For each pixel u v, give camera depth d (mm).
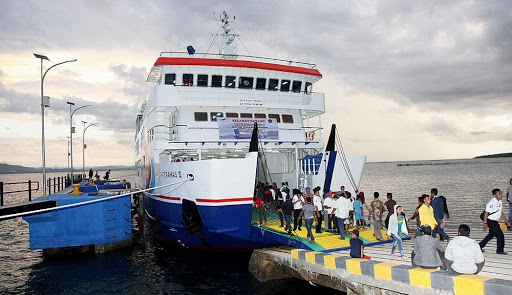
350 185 17938
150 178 22391
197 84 19391
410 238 14266
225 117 19750
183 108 19609
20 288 14438
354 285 10531
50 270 16594
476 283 7871
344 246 12766
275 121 20500
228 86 19750
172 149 18469
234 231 15094
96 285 14508
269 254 14070
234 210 14719
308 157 20188
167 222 18531
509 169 150500
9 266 17625
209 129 19406
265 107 19875
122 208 19797
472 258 8367
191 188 15570
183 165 16125
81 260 17906
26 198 61656
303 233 14641
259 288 13398
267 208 18203
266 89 20453
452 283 8289
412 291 9094
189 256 18031
